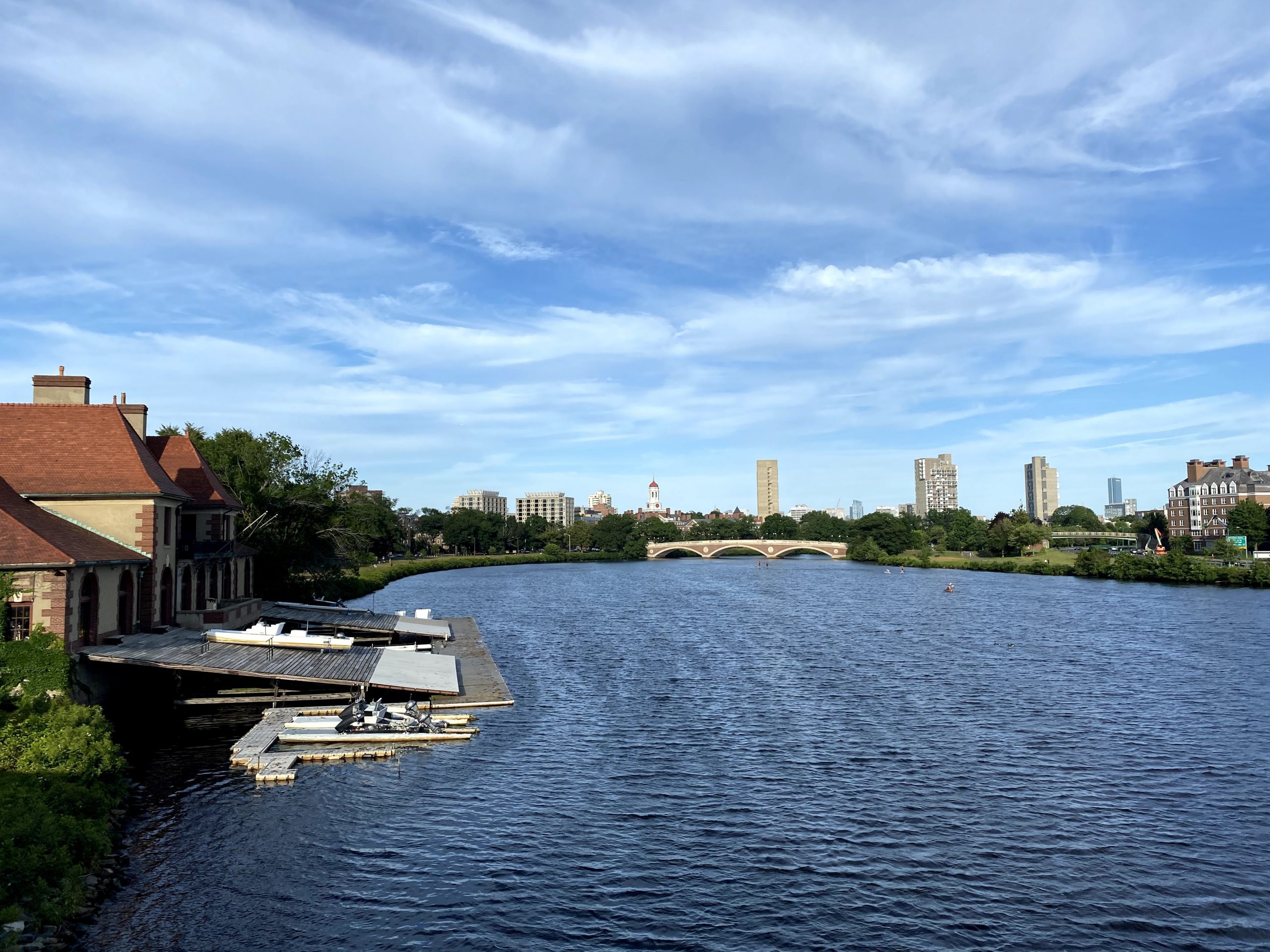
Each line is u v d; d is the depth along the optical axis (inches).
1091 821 1283.2
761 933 944.3
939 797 1385.3
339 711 1851.6
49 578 1531.7
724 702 2065.7
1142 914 995.9
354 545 3693.4
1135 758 1603.1
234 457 3189.0
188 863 1081.4
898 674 2456.9
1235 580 5497.1
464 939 918.4
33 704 1373.0
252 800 1315.2
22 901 883.4
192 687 2110.0
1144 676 2393.0
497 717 1879.9
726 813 1305.4
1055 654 2807.6
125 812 1227.9
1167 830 1249.4
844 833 1230.3
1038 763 1567.4
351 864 1096.8
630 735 1748.3
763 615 4074.8
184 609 2269.9
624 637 3282.5
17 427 1957.4
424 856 1127.6
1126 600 4653.1
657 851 1160.8
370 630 2842.0
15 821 988.6
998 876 1093.1
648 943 920.3
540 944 912.9
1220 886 1070.4
